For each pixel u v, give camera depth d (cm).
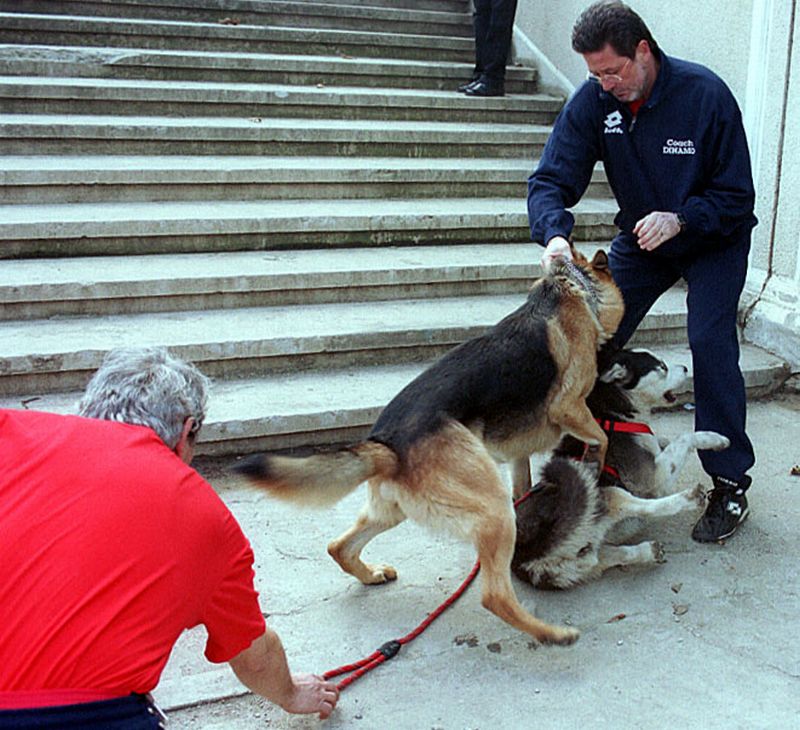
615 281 401
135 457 185
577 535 323
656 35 673
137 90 676
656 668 289
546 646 299
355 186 655
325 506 281
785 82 536
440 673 285
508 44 799
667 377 371
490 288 581
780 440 474
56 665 165
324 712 258
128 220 545
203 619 198
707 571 348
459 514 287
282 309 529
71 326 477
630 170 373
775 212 555
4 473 181
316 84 781
